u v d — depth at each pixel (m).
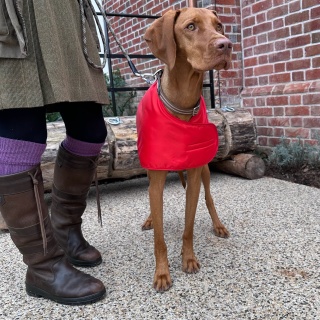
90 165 1.69
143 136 1.62
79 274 1.50
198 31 1.53
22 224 1.37
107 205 2.87
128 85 5.43
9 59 1.16
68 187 1.71
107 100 1.56
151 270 1.73
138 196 3.10
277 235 2.04
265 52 3.81
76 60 1.32
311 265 1.67
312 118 3.38
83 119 1.57
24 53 1.15
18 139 1.29
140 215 2.57
